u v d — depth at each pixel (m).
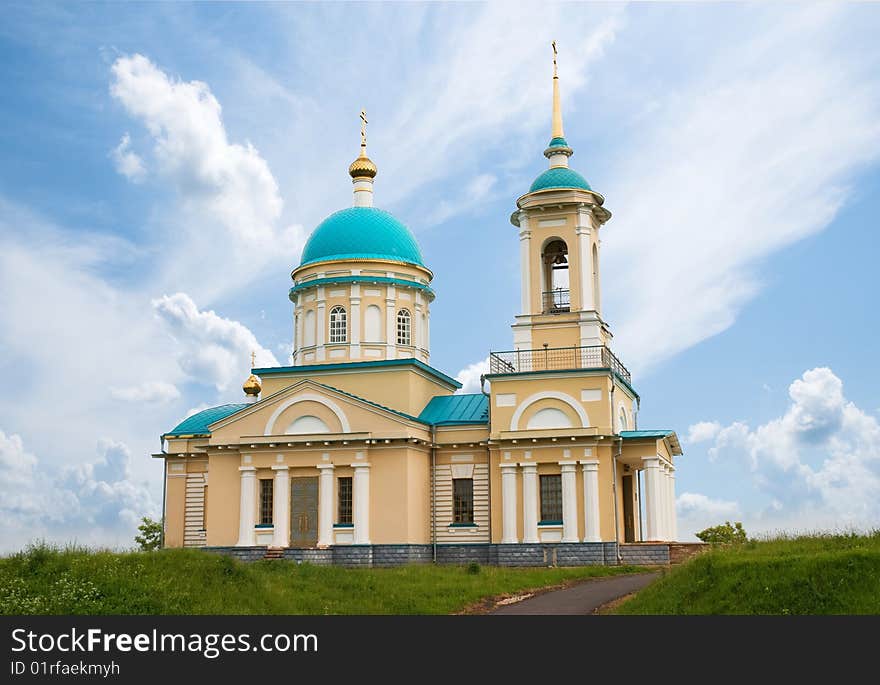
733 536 63.38
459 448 55.47
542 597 36.41
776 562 29.19
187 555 34.00
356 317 61.06
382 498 53.41
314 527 54.06
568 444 52.66
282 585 33.97
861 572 27.78
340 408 54.72
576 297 55.41
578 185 56.34
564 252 58.47
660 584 32.28
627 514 58.84
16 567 31.88
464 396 59.97
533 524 52.34
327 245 63.06
